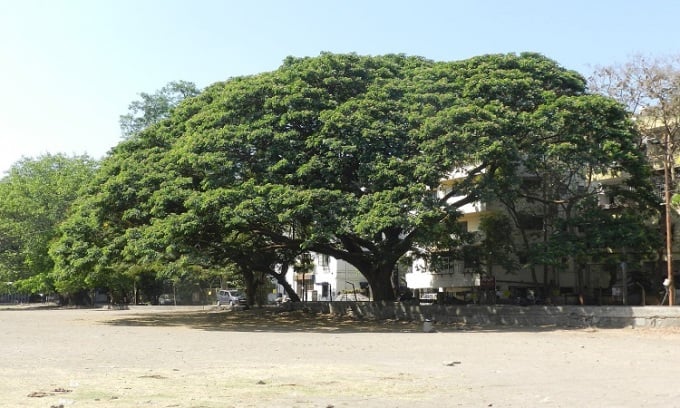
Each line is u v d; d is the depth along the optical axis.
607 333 26.27
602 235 30.95
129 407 9.12
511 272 36.31
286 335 25.95
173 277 53.84
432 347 20.41
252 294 50.84
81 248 32.69
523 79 31.98
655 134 35.66
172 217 29.19
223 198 28.38
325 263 67.06
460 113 28.94
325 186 29.64
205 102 35.66
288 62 35.91
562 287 43.06
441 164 28.89
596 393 11.02
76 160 64.62
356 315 38.94
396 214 27.45
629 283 40.56
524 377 13.10
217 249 35.75
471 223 43.53
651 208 34.19
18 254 59.75
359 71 33.38
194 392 10.62
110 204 31.89
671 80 34.56
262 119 30.83
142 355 17.44
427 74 32.97
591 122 30.62
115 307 58.69
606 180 40.88
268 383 11.82
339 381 12.20
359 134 29.64
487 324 32.16
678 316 26.89
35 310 55.75
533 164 30.73
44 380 11.90
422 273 48.09
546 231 36.56
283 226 32.47
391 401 10.06
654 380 12.71
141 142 35.56
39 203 57.84
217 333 27.02
